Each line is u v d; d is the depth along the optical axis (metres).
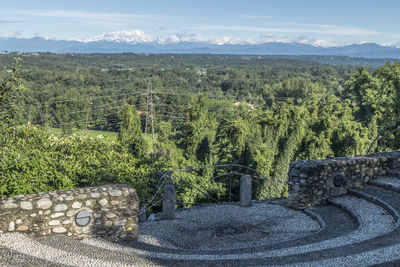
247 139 30.64
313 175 10.99
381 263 5.73
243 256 6.55
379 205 10.45
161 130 34.53
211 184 19.36
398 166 13.12
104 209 8.06
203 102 33.91
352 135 37.09
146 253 6.95
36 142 13.98
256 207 11.45
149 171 13.80
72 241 7.28
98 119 77.12
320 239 8.01
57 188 10.95
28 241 6.86
